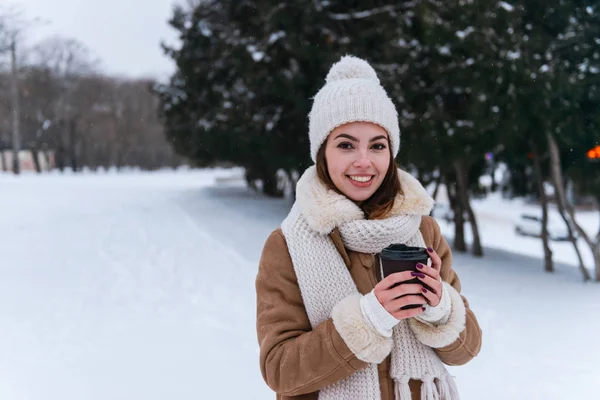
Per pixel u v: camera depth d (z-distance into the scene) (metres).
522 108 7.70
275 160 12.84
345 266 1.27
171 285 6.87
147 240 9.67
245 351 4.59
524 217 19.75
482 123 7.64
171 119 18.47
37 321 5.31
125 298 6.23
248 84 11.93
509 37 7.41
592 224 21.11
